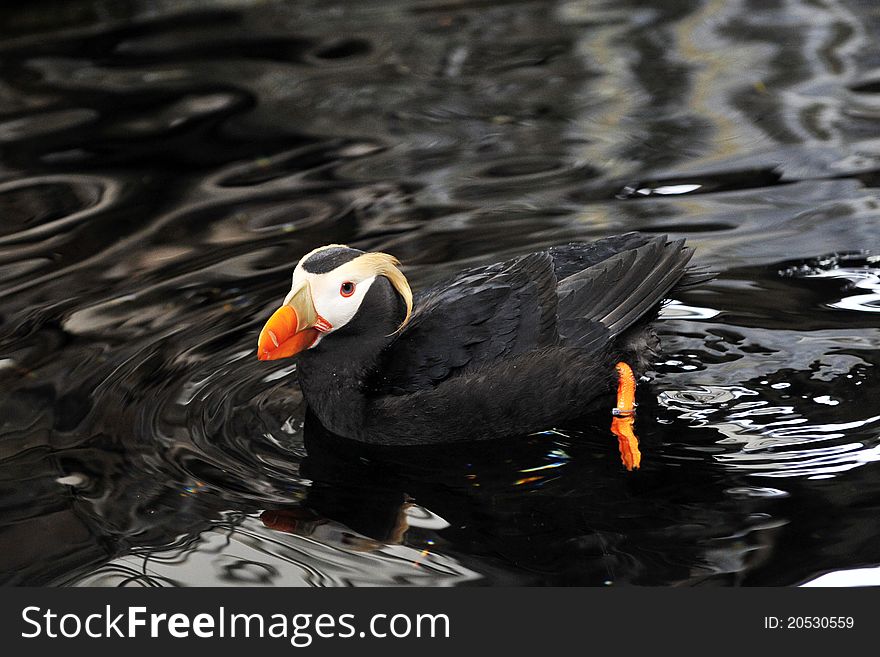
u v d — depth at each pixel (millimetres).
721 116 12438
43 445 7680
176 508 7078
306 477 7461
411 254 9938
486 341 7844
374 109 13211
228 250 10195
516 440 7887
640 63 14070
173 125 12922
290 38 15586
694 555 6492
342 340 7910
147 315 9211
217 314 9203
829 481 7062
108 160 12156
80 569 6559
